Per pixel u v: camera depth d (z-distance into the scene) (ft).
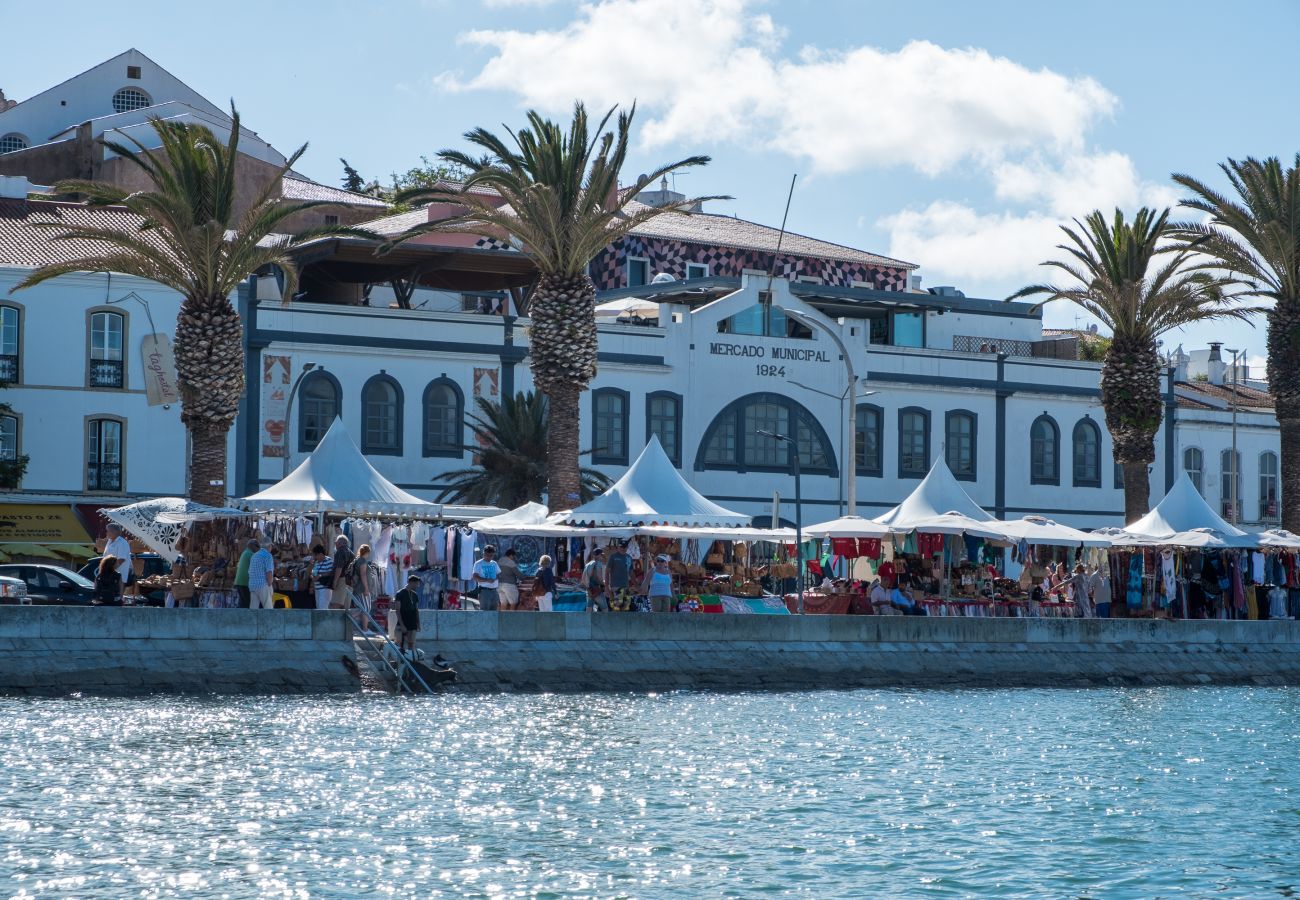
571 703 113.80
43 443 175.63
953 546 159.63
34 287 175.73
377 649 115.96
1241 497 253.24
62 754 84.43
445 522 156.76
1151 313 192.03
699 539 153.89
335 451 134.41
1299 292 185.37
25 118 287.48
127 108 294.25
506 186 162.71
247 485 183.73
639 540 148.25
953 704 122.83
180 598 119.03
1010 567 206.80
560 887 62.95
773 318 216.54
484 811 75.72
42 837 67.56
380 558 125.18
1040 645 142.20
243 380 151.53
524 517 142.92
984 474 229.04
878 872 66.28
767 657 129.18
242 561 115.65
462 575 131.13
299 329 186.91
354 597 114.93
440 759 87.97
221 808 73.92
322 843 68.33
